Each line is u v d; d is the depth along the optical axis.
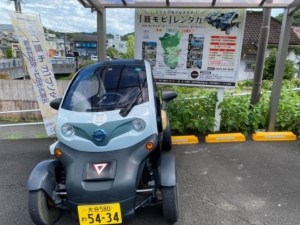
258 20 22.00
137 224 2.51
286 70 16.72
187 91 6.09
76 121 2.38
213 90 5.56
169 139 4.21
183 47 4.84
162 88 5.56
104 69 3.03
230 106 5.03
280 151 4.18
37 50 5.03
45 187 2.25
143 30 4.91
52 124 5.28
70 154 2.31
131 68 3.03
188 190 3.10
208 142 4.70
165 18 4.77
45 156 4.45
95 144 2.28
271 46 18.88
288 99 5.21
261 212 2.64
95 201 2.08
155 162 2.67
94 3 4.36
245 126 5.07
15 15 4.61
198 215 2.62
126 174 2.13
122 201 2.08
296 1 3.94
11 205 2.91
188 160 3.96
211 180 3.33
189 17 4.68
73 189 2.10
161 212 2.69
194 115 5.07
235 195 2.96
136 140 2.31
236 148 4.36
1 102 10.79
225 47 4.68
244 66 19.78
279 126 5.10
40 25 5.14
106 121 2.30
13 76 20.44
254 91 5.53
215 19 4.60
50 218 2.42
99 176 2.10
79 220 2.13
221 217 2.58
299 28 28.06
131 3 4.66
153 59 5.00
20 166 4.02
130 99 2.60
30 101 10.82
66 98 2.76
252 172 3.50
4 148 4.96
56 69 26.45
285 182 3.22
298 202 2.80
